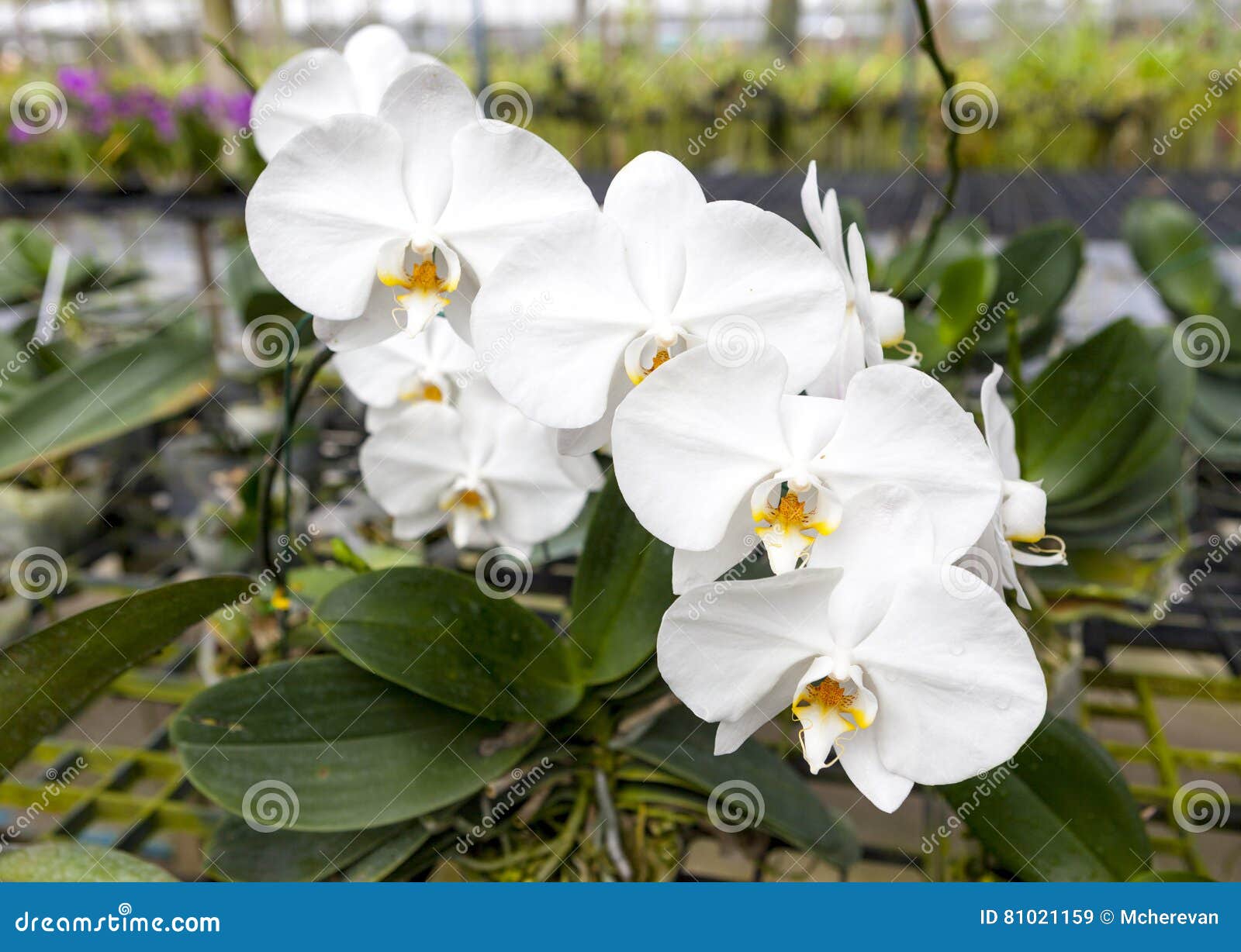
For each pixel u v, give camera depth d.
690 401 0.43
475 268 0.48
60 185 1.73
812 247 0.43
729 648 0.43
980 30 2.78
